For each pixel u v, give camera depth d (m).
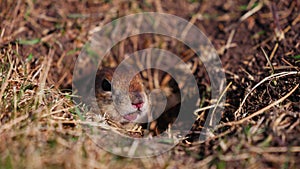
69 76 10.52
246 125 7.62
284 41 9.98
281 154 6.84
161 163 6.97
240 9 11.51
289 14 10.73
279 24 10.40
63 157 6.72
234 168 6.74
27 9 11.13
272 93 8.59
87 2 11.81
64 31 11.06
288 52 9.67
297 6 10.75
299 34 10.12
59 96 8.49
